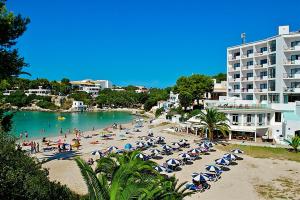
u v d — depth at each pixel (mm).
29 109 199125
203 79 118312
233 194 34531
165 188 19344
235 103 77188
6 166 14898
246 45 91188
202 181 36344
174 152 56594
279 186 37062
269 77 83062
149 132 85438
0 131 18781
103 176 18766
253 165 46344
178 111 118125
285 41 78562
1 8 23906
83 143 71875
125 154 29062
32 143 63750
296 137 54094
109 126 116875
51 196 16516
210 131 64688
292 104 67375
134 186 16078
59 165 48594
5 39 24234
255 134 63781
